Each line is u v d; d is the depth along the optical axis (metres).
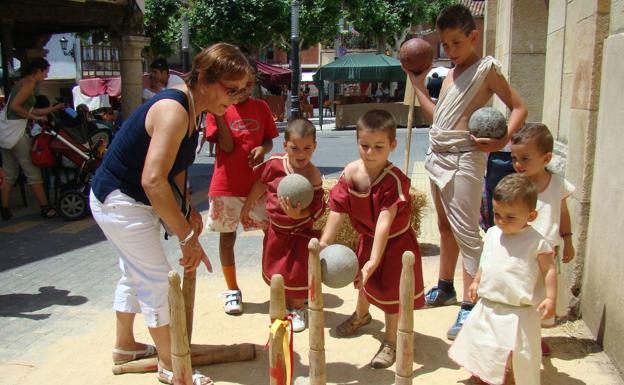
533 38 6.98
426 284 4.88
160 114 2.94
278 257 3.96
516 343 3.01
